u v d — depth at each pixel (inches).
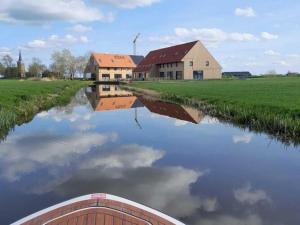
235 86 1615.4
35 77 4411.9
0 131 607.5
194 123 717.9
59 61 4692.4
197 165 400.5
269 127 581.9
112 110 1008.9
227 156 440.5
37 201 291.4
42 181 342.6
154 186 326.6
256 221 253.1
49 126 689.6
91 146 501.0
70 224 191.8
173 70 3292.3
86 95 1704.0
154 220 200.8
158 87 1867.6
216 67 3260.3
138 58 4466.0
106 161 417.4
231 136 569.3
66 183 336.2
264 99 847.1
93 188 321.4
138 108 1060.5
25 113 816.9
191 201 290.7
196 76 3179.1
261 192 312.2
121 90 2140.7
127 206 215.6
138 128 663.8
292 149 475.8
